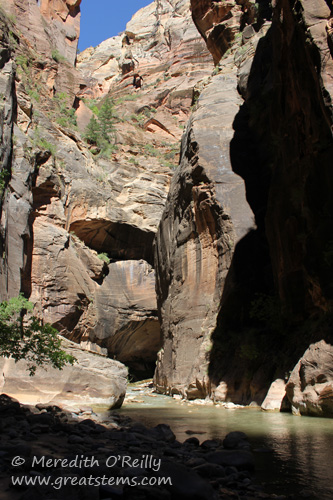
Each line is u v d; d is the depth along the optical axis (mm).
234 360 16484
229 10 32875
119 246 39000
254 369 15367
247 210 19812
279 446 6891
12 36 37062
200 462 5203
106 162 40125
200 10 35531
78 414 10289
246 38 29734
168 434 7609
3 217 24234
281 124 17828
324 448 6648
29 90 36219
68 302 31516
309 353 11633
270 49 24266
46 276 30766
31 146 30578
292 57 15070
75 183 35312
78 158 36625
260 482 4824
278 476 5051
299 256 15250
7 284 24109
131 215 38406
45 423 7953
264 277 18344
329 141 13180
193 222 21766
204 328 19344
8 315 11555
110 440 6805
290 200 16094
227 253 19141
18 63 36500
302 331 14359
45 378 12414
